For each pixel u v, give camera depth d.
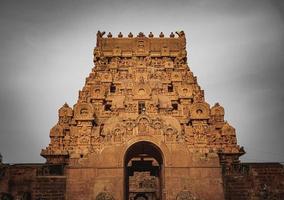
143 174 62.56
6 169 39.59
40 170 39.91
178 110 49.91
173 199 37.03
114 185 37.53
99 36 60.81
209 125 45.72
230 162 44.06
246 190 38.41
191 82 54.81
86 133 42.09
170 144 39.19
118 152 38.88
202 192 37.28
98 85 52.56
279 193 38.22
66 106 49.81
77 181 37.72
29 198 38.59
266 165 39.81
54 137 46.38
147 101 46.50
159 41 61.03
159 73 56.12
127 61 58.47
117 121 44.00
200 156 38.84
